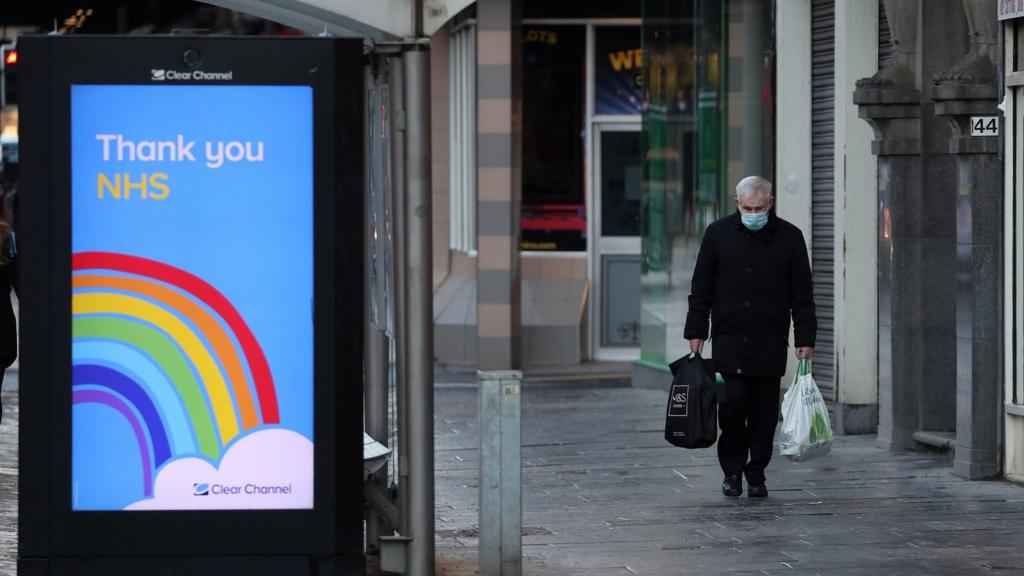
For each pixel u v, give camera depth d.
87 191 20.78
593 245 65.94
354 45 20.89
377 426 26.00
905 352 38.41
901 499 32.38
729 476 32.88
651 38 54.69
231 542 21.20
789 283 32.28
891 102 38.03
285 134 20.91
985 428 34.38
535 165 66.19
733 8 48.09
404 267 23.03
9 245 36.28
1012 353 34.22
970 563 26.39
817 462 37.12
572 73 66.06
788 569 26.00
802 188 45.50
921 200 38.16
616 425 44.78
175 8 87.00
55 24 21.14
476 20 63.34
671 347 53.22
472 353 65.31
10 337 36.66
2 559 27.09
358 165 20.98
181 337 21.05
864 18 41.59
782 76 45.81
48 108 20.62
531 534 29.08
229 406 21.14
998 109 33.78
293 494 21.25
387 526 25.11
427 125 22.77
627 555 27.16
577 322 64.56
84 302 20.94
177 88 20.75
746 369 31.92
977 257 34.00
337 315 21.06
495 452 24.16
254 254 20.98
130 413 21.06
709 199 49.78
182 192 20.88
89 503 21.11
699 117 50.50
